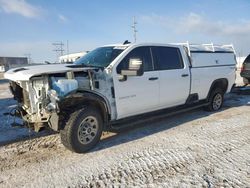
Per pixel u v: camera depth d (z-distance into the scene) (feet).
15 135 19.51
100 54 18.48
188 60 22.50
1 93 47.50
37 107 15.10
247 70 40.40
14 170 13.71
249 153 15.34
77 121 15.06
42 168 13.88
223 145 16.70
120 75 17.06
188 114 25.20
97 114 16.07
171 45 21.16
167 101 20.53
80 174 13.09
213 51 25.45
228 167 13.53
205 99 25.07
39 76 14.48
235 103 30.81
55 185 12.10
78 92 15.42
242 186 11.64
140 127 20.94
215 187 11.59
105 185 11.95
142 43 18.92
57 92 14.42
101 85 16.22
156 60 19.60
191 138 18.15
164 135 18.86
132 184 11.98
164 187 11.66
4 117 25.13
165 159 14.65
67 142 15.14
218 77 25.50
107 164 14.17
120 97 17.20
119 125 17.74
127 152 15.79
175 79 20.74
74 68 15.34
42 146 17.11
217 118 23.56
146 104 18.90
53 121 14.74
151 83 18.89
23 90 15.85
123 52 17.57
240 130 19.84
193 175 12.71
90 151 16.06
